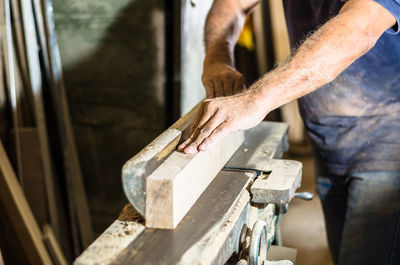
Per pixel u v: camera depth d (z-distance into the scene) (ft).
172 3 6.64
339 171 5.77
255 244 3.54
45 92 7.06
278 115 12.19
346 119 5.42
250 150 4.74
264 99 3.72
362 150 5.47
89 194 7.93
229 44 5.64
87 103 7.36
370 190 5.45
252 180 4.17
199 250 3.10
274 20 11.53
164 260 3.01
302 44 3.84
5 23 6.36
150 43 6.84
